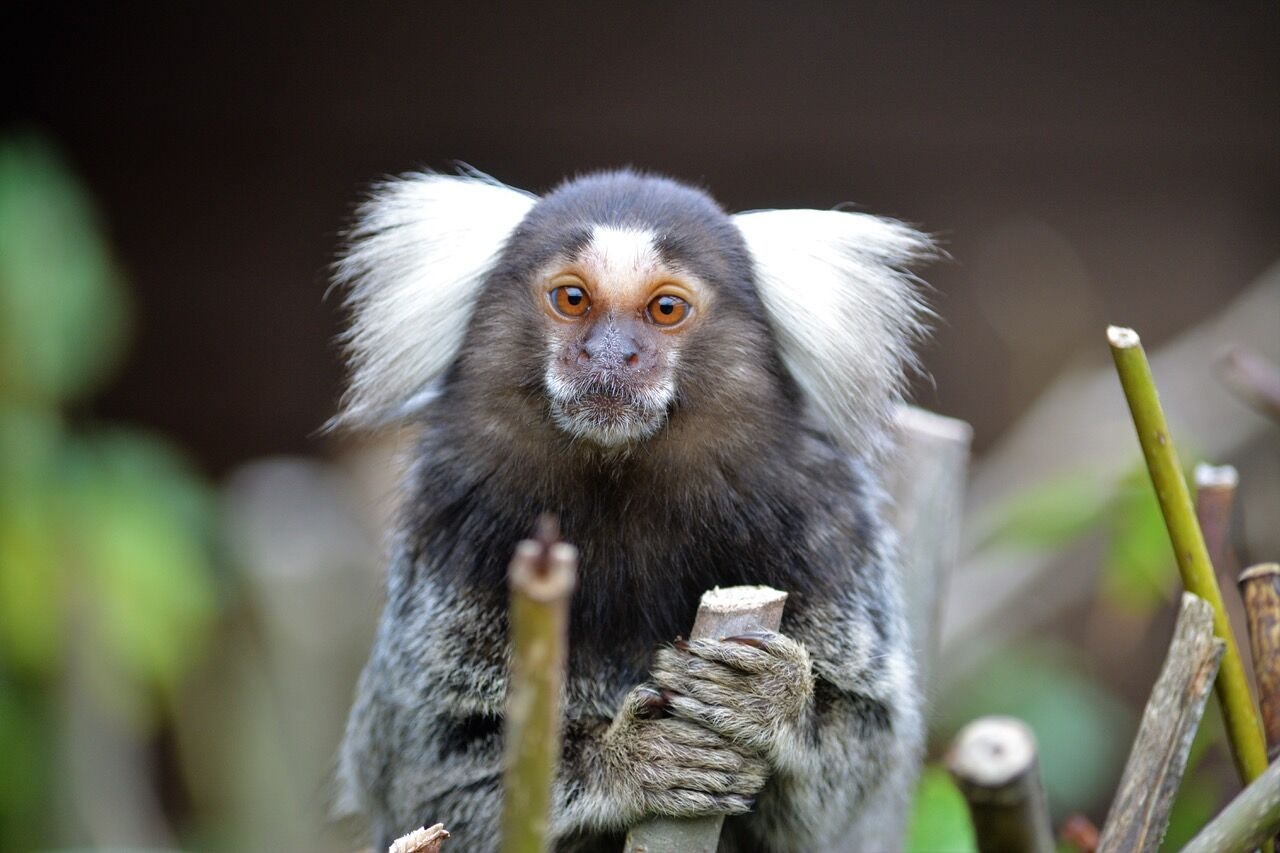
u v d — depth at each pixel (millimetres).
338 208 17188
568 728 5676
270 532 11656
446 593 5961
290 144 17047
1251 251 17188
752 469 6070
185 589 11266
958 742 5812
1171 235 17203
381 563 6965
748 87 16766
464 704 5852
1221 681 4594
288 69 16547
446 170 16750
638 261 6020
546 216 6324
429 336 6629
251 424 17812
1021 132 17000
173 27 16312
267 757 11328
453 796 5871
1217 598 4531
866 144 17000
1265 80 16781
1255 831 4145
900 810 6852
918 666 7180
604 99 16703
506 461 6031
